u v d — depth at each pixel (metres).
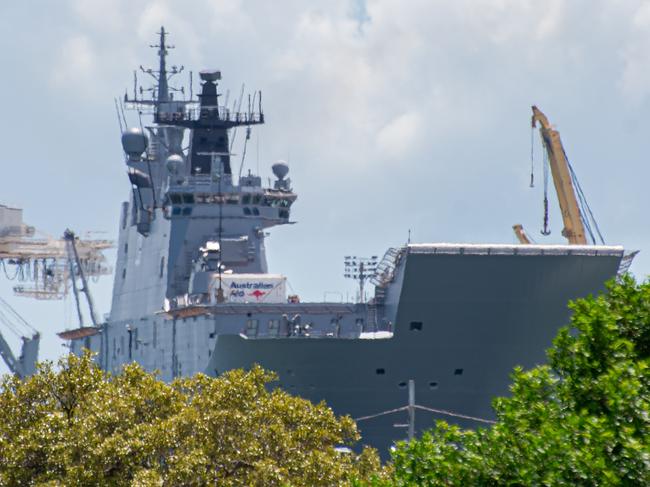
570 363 136.00
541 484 118.06
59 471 186.25
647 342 140.62
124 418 193.38
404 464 129.00
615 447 120.25
